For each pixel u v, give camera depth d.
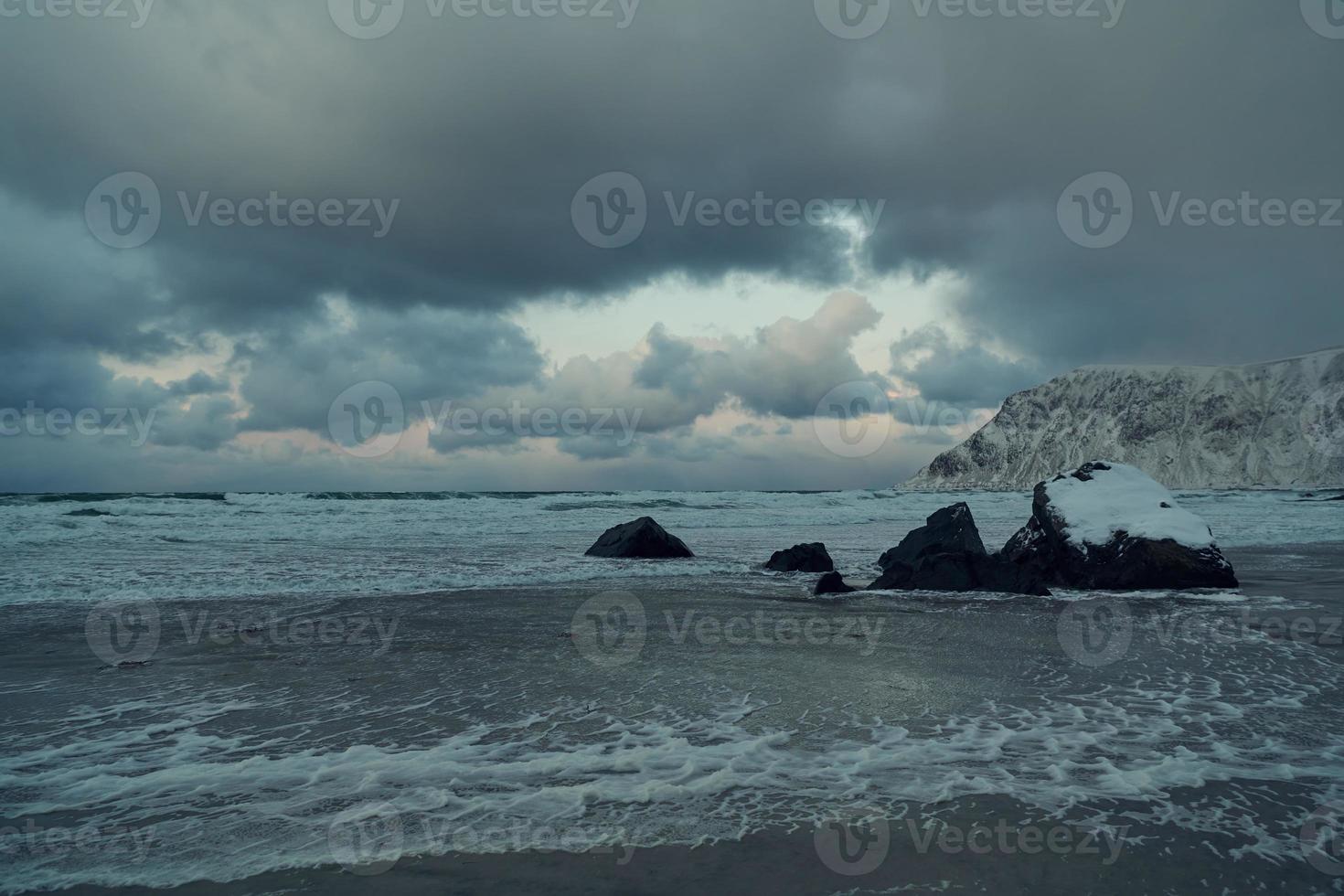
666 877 2.94
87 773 4.04
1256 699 5.51
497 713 5.13
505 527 24.42
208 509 27.67
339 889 2.85
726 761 4.21
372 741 4.55
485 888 2.85
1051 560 12.94
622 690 5.73
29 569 12.82
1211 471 168.88
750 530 26.64
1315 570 14.16
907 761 4.21
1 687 5.79
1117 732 4.71
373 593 10.69
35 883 2.90
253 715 5.09
